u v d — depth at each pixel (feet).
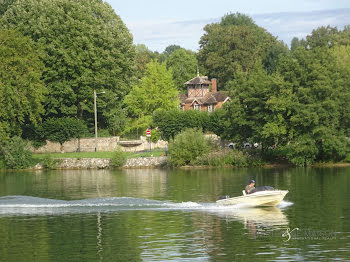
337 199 136.56
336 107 232.94
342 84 238.27
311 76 237.04
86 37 292.40
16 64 255.09
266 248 88.63
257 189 131.85
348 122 241.14
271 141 242.37
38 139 296.30
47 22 294.25
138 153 281.33
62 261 83.56
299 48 244.63
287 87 237.25
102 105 301.43
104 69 299.58
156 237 97.81
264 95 241.55
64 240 97.09
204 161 244.01
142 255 85.81
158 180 193.47
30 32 294.46
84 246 92.32
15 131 263.49
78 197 150.92
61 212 126.00
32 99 258.16
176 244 92.27
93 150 301.63
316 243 91.35
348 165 237.25
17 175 230.07
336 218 112.37
